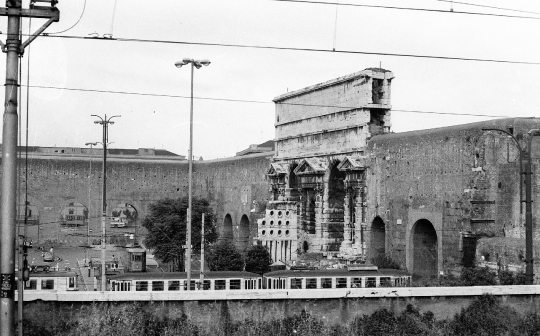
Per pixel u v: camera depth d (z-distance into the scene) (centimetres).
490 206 8381
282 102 13588
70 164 16650
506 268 7662
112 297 4288
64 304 4216
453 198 8925
